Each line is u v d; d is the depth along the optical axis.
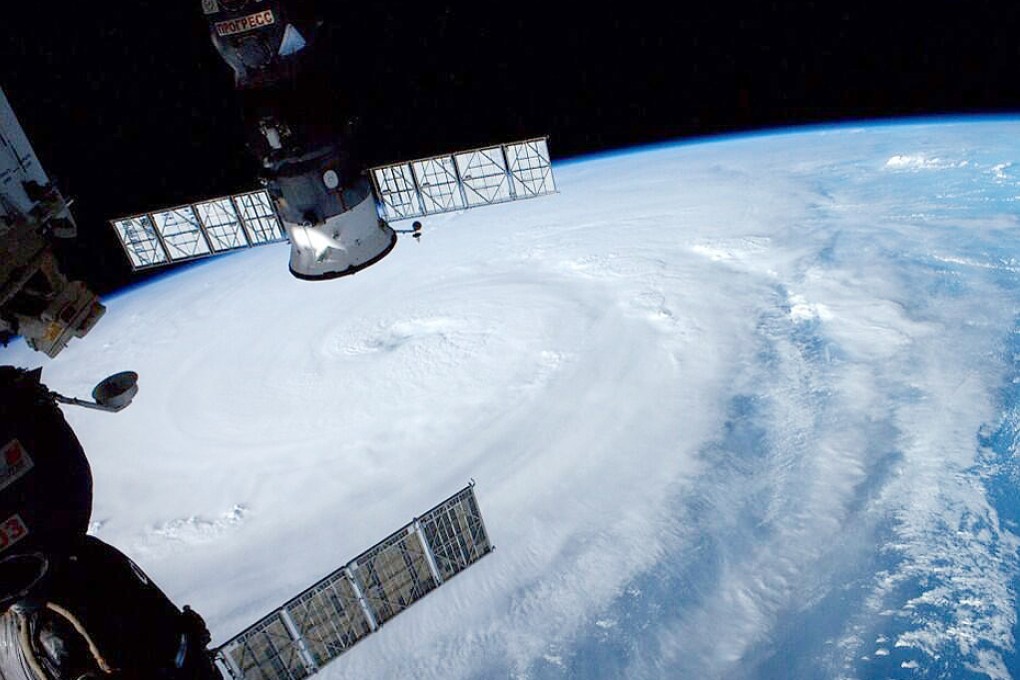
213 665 4.66
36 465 3.33
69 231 4.19
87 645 3.74
